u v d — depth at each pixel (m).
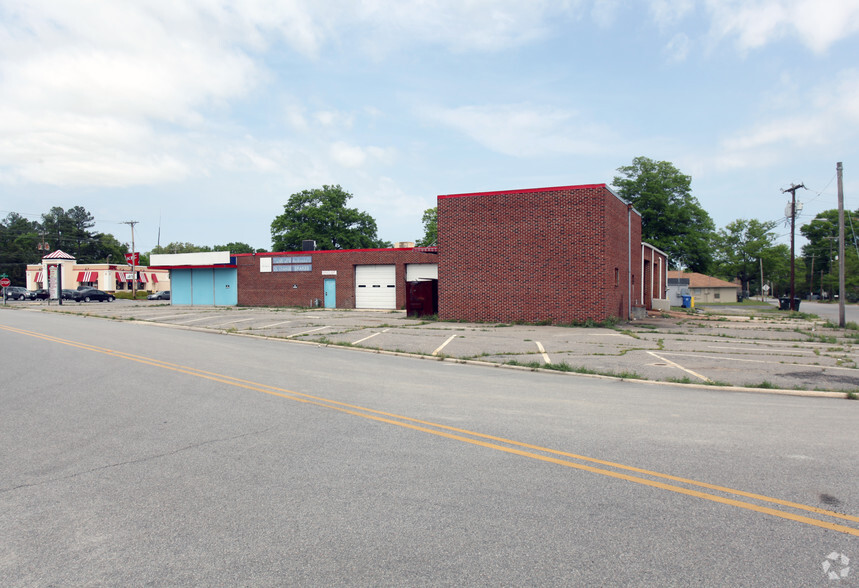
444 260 25.39
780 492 4.74
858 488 4.83
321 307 38.25
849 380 10.99
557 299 23.48
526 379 11.20
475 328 21.97
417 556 3.62
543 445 6.15
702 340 18.06
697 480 5.03
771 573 3.41
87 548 3.78
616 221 25.73
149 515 4.31
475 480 5.03
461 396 9.11
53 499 4.65
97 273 76.38
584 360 13.71
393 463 5.53
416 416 7.59
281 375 11.32
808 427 7.06
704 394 9.69
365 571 3.44
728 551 3.70
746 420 7.46
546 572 3.42
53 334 20.80
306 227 66.75
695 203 60.16
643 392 9.77
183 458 5.74
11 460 5.74
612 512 4.32
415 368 12.65
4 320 28.98
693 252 58.44
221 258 41.22
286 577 3.37
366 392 9.43
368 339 18.34
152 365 12.69
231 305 41.84
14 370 12.00
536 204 23.81
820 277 99.44
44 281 75.94
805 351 15.40
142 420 7.41
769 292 109.69
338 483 4.97
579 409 8.12
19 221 132.50
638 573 3.41
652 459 5.64
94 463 5.61
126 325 25.70
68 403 8.55
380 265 36.53
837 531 4.00
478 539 3.86
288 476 5.17
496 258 24.48
